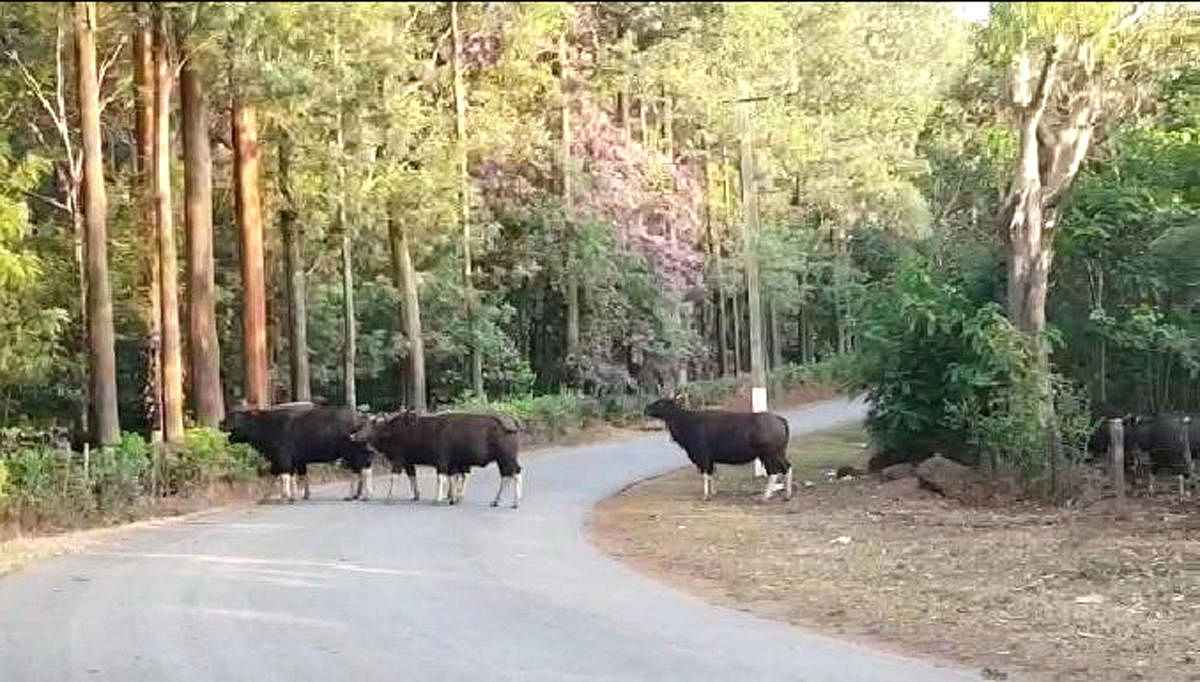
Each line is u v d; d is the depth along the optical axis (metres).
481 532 18.61
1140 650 10.20
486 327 37.19
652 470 28.62
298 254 32.94
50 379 30.73
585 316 37.56
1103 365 25.44
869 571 14.66
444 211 32.94
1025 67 19.36
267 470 25.50
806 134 31.17
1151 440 21.89
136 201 30.33
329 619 11.95
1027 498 20.56
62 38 22.00
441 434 22.84
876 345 24.33
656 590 13.66
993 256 24.77
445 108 29.61
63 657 10.36
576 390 38.28
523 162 34.00
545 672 9.71
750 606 12.69
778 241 44.56
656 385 39.19
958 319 22.75
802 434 37.94
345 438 23.78
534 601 12.88
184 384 29.77
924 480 21.83
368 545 17.19
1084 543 15.93
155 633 11.35
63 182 31.69
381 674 9.68
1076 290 25.41
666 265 37.91
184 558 16.22
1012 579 13.72
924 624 11.55
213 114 28.64
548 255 36.12
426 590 13.56
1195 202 24.95
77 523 20.50
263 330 27.67
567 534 18.55
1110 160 24.58
